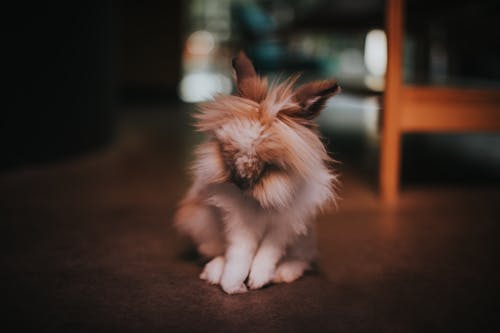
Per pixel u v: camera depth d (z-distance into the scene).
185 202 0.74
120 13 2.97
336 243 0.85
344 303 0.67
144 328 0.61
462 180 1.24
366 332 0.61
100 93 1.53
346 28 2.33
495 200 1.08
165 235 0.88
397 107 1.04
